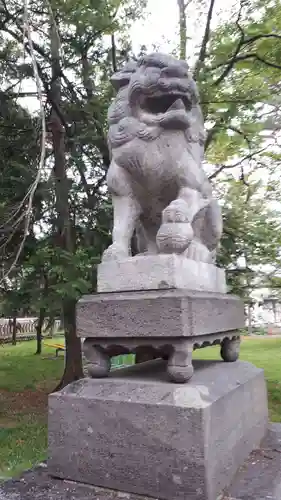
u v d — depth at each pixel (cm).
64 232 534
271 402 625
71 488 173
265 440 230
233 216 566
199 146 223
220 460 164
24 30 274
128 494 165
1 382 814
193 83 211
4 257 523
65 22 477
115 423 171
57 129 575
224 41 518
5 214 437
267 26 480
